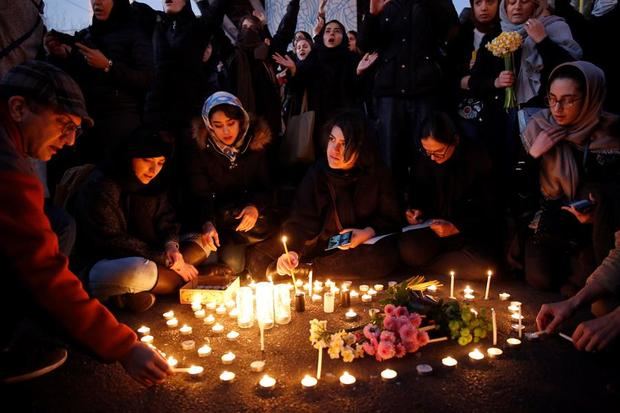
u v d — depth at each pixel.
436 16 4.88
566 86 3.73
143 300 3.62
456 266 4.24
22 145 2.20
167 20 5.20
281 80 5.86
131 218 4.09
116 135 4.73
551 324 2.73
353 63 5.78
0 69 3.39
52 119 2.19
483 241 4.29
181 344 3.04
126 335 2.16
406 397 2.44
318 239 4.57
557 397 2.42
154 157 3.79
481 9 4.79
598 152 3.79
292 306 3.71
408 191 4.59
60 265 2.01
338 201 4.49
